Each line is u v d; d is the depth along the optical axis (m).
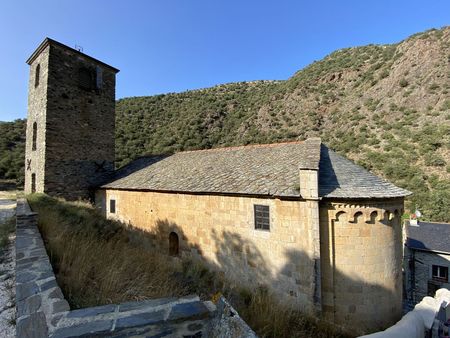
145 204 15.34
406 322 7.54
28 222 7.94
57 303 3.37
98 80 20.69
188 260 12.84
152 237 14.80
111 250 7.86
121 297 4.52
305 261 9.23
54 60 17.89
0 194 24.25
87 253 6.11
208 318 3.46
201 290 7.23
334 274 9.20
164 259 11.24
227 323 3.10
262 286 10.25
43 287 3.79
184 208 13.30
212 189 11.96
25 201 12.88
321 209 9.29
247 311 6.36
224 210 11.71
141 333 2.99
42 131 17.78
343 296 9.16
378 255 9.36
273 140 56.59
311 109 67.00
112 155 21.58
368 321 9.16
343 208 9.16
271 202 10.17
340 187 9.38
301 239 9.34
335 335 7.27
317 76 78.25
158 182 15.14
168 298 3.74
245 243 10.95
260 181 10.98
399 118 48.59
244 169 12.84
